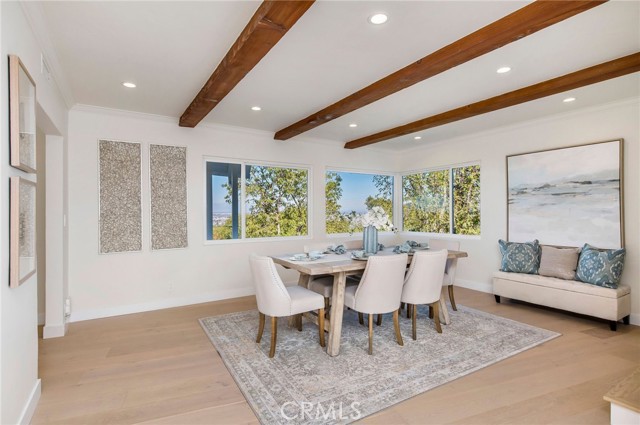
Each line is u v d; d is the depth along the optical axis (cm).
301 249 547
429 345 305
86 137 386
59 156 338
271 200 529
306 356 283
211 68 284
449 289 415
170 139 437
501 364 268
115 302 401
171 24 217
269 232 527
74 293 379
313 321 326
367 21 213
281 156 530
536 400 217
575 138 409
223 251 477
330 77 302
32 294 206
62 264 337
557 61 270
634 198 362
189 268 450
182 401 217
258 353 288
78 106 376
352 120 446
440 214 593
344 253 382
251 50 229
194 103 350
